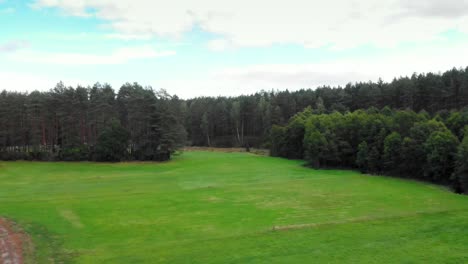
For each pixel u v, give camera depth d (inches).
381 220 1189.7
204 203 1562.5
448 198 1713.8
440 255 841.5
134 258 855.1
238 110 5802.2
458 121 2630.4
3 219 1235.2
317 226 1120.8
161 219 1268.5
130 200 1610.5
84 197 1685.5
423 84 4296.3
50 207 1439.5
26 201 1565.0
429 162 2269.9
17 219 1237.1
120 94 4256.9
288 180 2379.4
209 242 967.0
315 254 856.3
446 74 4584.2
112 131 3484.3
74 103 3563.0
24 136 3678.6
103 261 840.9
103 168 3051.2
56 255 888.3
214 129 6082.7
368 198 1710.1
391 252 864.9
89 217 1285.7
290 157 3949.3
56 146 3735.2
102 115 3673.7
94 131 3695.9
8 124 3575.3
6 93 4025.6
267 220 1266.0
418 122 2630.4
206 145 5821.9
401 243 933.8
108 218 1274.6
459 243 928.9
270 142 4335.6
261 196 1748.3
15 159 3499.0
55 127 3740.2
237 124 5802.2
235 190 1923.0
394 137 2603.3
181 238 1042.1
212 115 5959.6
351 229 1072.8
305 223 1216.2
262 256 847.7
